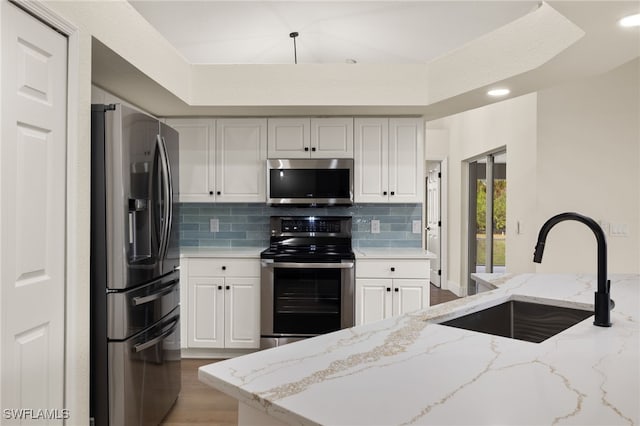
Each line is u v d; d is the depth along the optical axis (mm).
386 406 728
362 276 3461
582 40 2088
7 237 1428
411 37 3355
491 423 667
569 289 1931
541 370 905
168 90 2986
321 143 3740
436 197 6738
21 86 1491
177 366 2691
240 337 3508
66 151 1748
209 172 3771
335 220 3980
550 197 3715
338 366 927
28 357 1530
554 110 3715
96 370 1964
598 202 3627
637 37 2049
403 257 3441
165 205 2408
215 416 2557
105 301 1957
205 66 3416
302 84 3406
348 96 3396
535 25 2471
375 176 3721
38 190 1581
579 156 3666
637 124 3545
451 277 6199
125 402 1998
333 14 2963
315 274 3457
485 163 5219
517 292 1862
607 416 691
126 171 2014
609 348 1060
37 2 1546
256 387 811
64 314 1732
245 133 3764
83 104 1852
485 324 1659
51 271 1654
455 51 3105
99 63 2406
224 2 2777
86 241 1851
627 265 3568
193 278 3527
